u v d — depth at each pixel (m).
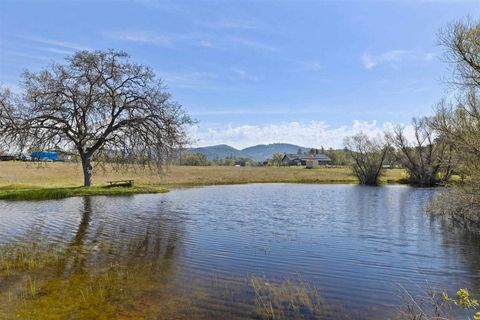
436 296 9.09
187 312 7.61
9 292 8.54
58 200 28.47
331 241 15.27
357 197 36.00
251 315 7.59
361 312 7.94
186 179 57.19
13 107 29.80
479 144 15.93
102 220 19.53
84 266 10.80
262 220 20.88
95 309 7.65
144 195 34.25
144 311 7.61
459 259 12.60
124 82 32.69
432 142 50.06
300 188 48.78
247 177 64.56
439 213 23.09
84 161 34.28
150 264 11.17
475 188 17.44
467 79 16.45
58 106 30.23
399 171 76.12
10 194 28.55
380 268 11.44
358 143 58.16
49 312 7.46
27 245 13.45
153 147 32.56
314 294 8.95
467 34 15.40
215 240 15.02
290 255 12.79
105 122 32.75
